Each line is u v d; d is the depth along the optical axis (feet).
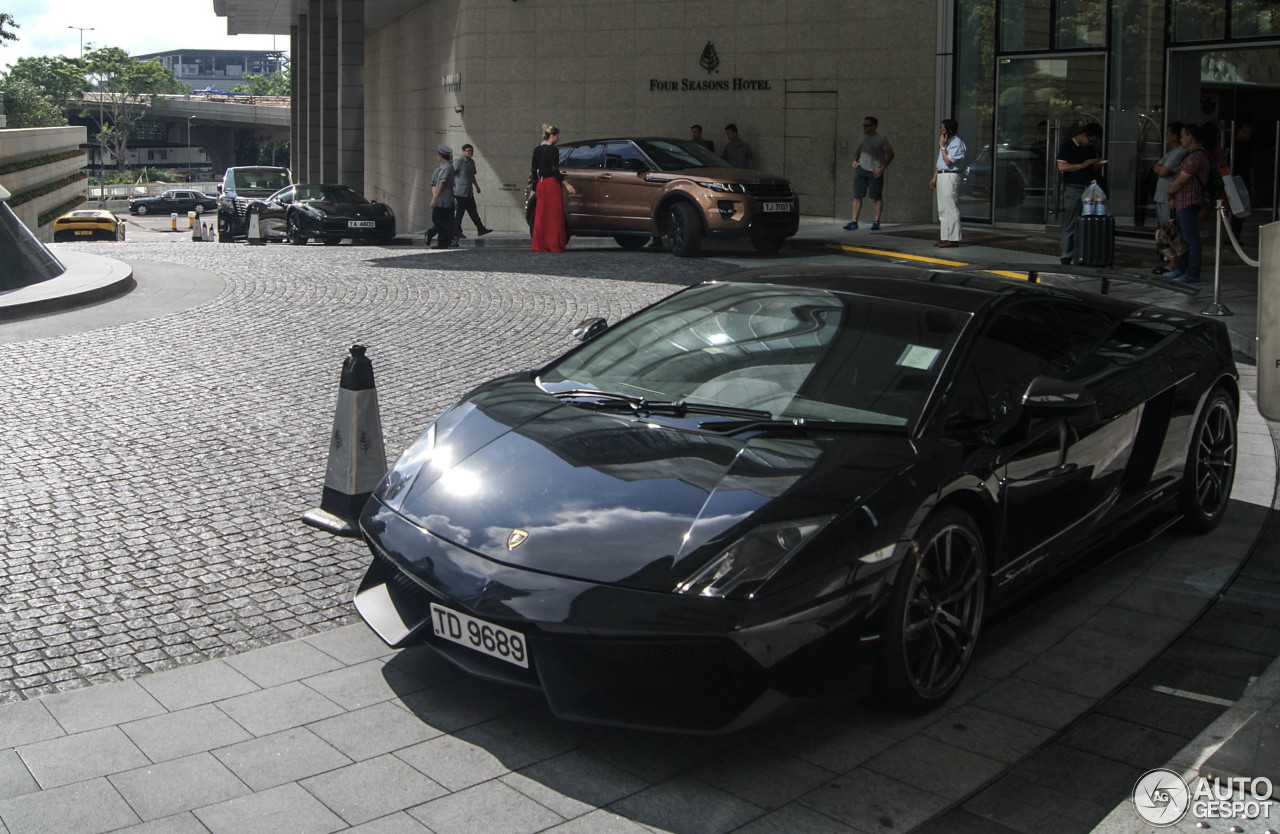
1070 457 14.07
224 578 15.76
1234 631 14.26
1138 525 17.49
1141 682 12.92
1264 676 12.87
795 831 9.95
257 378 27.45
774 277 15.90
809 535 10.84
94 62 438.81
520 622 10.67
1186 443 16.92
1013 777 10.89
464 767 10.94
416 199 99.19
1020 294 15.14
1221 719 11.93
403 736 11.53
